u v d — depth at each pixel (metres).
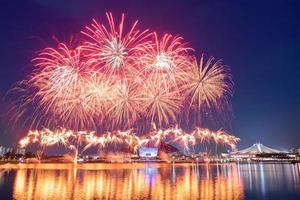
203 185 46.34
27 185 44.19
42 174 66.94
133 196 34.38
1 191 37.53
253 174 73.69
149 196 34.38
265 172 82.81
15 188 40.53
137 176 65.06
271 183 49.25
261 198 33.06
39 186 43.03
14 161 124.25
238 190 39.88
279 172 82.62
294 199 32.47
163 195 35.19
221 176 66.50
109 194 35.84
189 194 36.06
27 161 125.38
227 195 35.12
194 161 197.62
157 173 77.44
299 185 45.75
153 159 182.38
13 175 63.44
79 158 132.50
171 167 123.62
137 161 170.25
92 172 76.56
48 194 35.22
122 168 105.19
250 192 37.84
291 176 65.88
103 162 144.25
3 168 89.19
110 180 54.31
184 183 49.75
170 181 53.31
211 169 105.75
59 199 31.72
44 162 120.38
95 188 41.50
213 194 35.97
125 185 46.12
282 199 32.38
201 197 33.69
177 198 32.97
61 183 47.56
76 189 40.19
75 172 75.19
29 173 70.06
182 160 194.50
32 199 31.55
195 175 69.94
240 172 83.38
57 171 78.56
